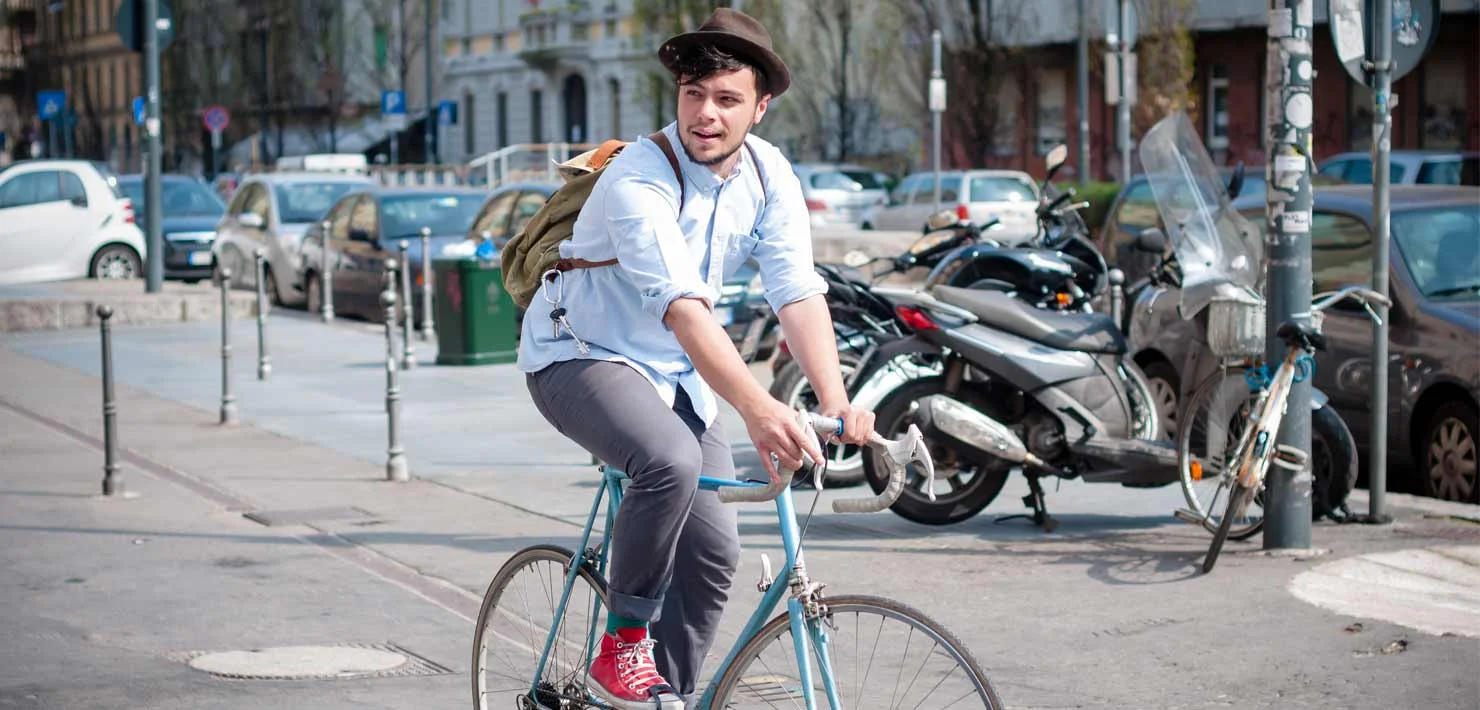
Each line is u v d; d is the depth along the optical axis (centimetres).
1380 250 945
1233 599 778
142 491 1108
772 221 485
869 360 955
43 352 1973
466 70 7338
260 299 1698
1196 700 639
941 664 431
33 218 2833
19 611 799
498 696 553
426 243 2069
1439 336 1059
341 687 675
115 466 1097
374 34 7850
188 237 3038
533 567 538
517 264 506
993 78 4825
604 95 6450
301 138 8050
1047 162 1134
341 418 1428
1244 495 827
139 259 2930
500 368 1758
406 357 1758
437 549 927
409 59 7262
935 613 768
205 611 798
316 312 2427
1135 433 966
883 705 436
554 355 485
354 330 2166
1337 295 883
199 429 1380
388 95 6844
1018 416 944
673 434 468
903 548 902
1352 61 958
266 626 771
